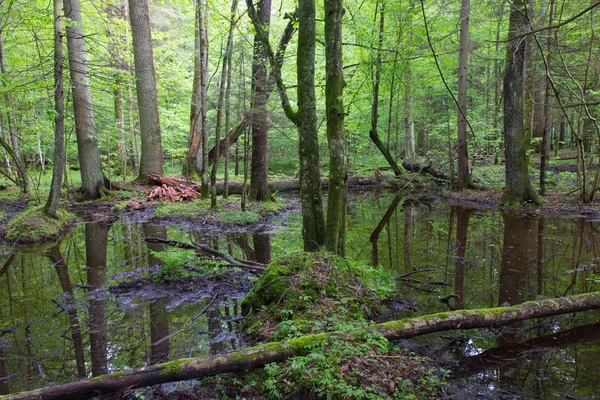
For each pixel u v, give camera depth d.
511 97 11.64
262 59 10.16
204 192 13.54
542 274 6.07
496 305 4.87
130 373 2.84
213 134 20.83
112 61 11.17
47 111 9.21
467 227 9.75
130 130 20.08
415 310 4.72
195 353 3.87
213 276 6.19
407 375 3.10
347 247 8.05
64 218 10.80
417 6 13.21
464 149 14.94
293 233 9.55
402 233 9.38
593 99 12.77
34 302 5.46
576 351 3.74
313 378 2.89
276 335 3.68
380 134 23.92
